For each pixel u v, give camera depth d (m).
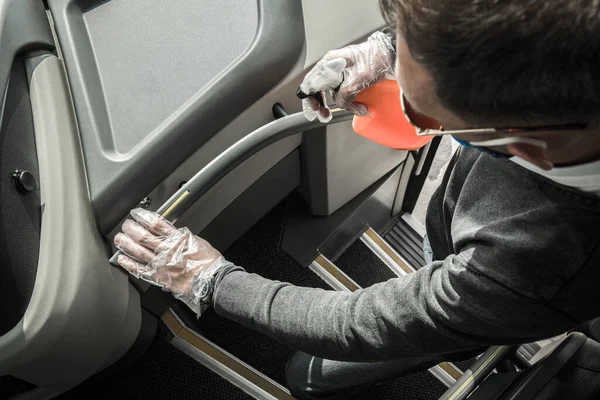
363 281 1.71
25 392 0.95
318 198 1.42
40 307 0.78
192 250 0.87
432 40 0.34
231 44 0.90
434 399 1.53
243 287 0.81
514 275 0.51
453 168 0.71
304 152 1.19
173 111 0.87
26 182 0.80
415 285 0.61
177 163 0.87
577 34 0.30
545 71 0.32
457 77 0.36
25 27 0.92
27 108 0.89
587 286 0.50
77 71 0.92
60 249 0.80
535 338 0.58
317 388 1.24
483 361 1.06
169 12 0.95
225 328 1.56
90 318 0.83
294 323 0.72
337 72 0.76
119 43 0.94
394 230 1.83
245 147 0.87
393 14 0.38
